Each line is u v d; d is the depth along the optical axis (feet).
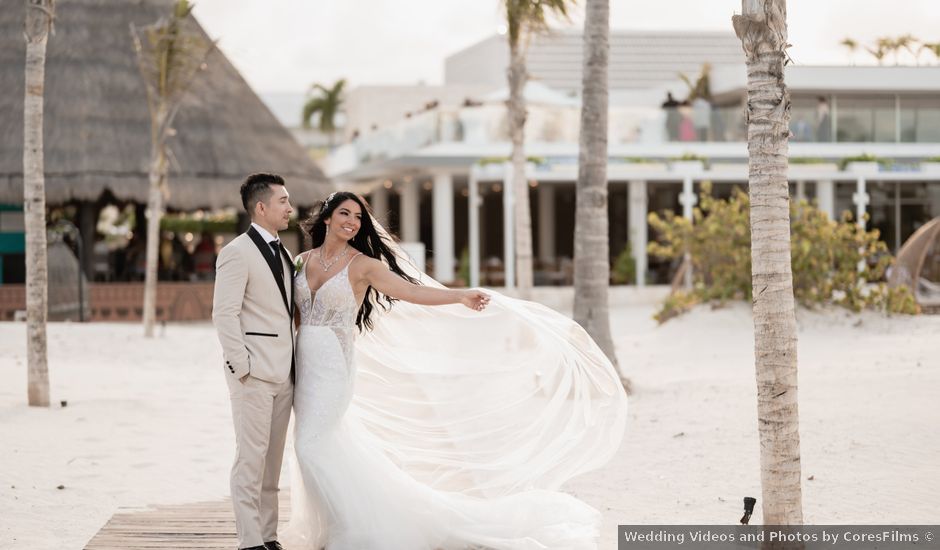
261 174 17.92
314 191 80.33
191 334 57.98
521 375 21.12
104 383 39.65
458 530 17.88
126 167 71.61
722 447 26.86
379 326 20.34
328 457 17.63
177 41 53.78
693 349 52.54
